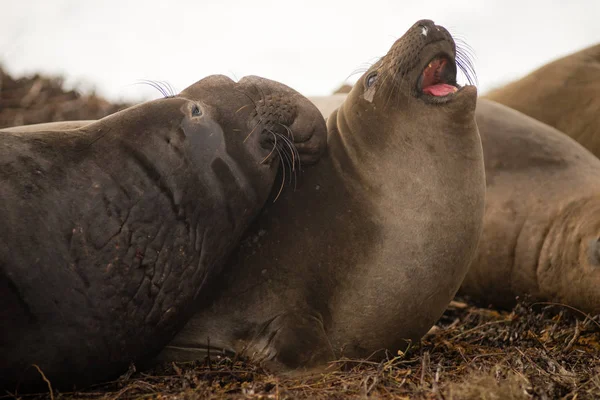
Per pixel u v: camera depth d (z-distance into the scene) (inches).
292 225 885.8
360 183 892.6
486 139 1198.9
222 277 864.3
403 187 873.5
